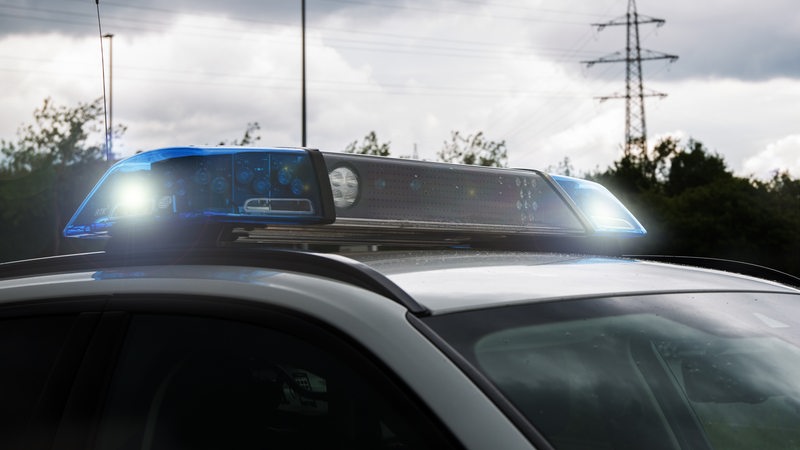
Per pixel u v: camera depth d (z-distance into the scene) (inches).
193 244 77.5
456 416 54.9
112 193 82.0
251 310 65.8
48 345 75.5
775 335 72.2
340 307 61.8
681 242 2689.5
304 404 61.7
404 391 56.8
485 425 54.5
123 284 74.7
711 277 80.6
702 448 62.4
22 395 74.5
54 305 77.2
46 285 80.0
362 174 82.1
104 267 82.2
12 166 1932.8
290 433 62.0
